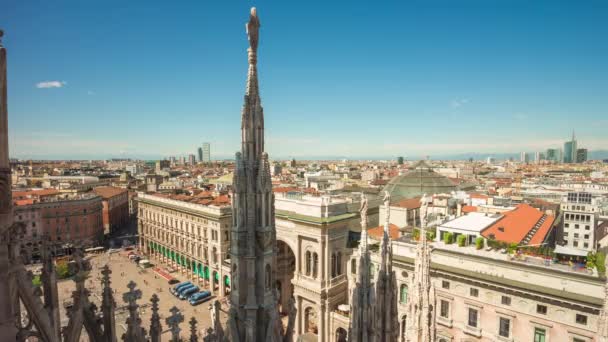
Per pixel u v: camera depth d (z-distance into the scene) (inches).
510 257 1539.1
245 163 425.4
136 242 4921.3
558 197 4517.7
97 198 4603.8
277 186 4702.3
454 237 1822.1
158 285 3147.1
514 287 1444.4
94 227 4431.6
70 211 4141.2
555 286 1386.6
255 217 429.1
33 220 3831.2
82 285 387.5
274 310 441.1
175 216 3553.2
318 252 2113.7
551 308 1378.0
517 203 3041.3
